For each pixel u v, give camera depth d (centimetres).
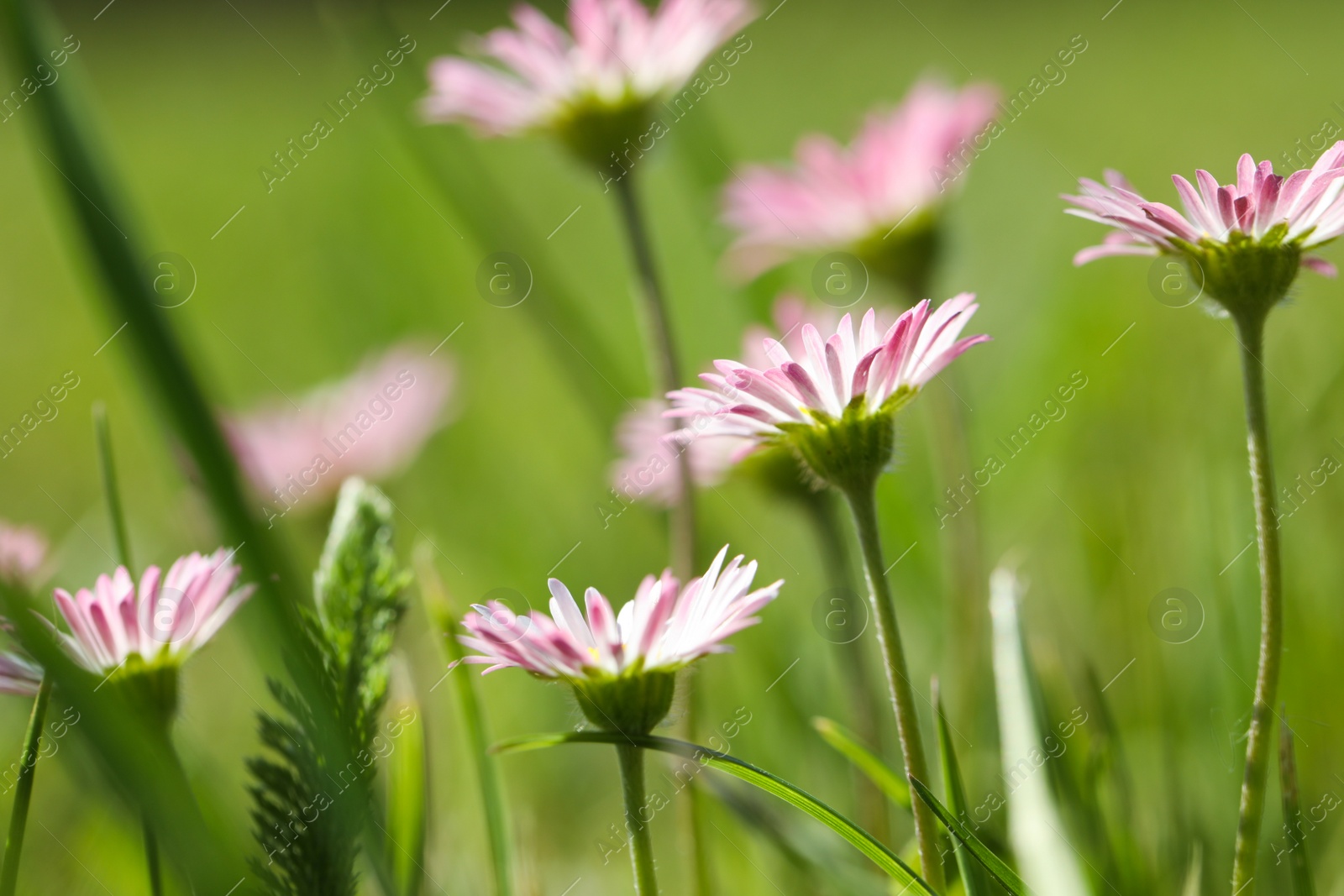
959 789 36
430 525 63
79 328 92
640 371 72
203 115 155
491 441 74
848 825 35
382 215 88
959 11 163
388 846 37
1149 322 58
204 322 93
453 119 44
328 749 36
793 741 44
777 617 45
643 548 58
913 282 47
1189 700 42
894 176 46
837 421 36
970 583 44
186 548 46
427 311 85
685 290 79
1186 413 48
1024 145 97
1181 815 39
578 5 44
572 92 43
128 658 36
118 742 34
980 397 63
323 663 36
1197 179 36
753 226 49
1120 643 43
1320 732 41
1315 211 35
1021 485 56
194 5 195
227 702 45
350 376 67
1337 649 42
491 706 48
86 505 63
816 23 168
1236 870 35
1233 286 36
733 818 41
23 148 129
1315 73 110
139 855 39
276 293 97
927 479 56
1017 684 38
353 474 52
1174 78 120
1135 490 45
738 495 60
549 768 45
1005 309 71
